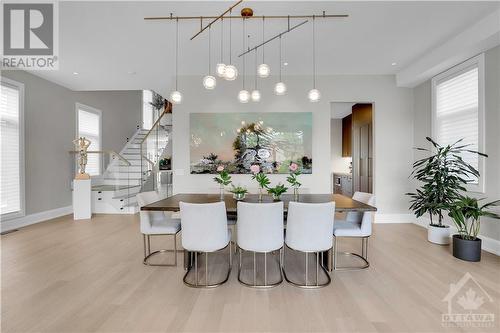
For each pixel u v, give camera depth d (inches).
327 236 92.7
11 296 87.5
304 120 195.2
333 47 148.6
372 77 194.7
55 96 212.4
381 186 195.6
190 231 92.7
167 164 319.3
